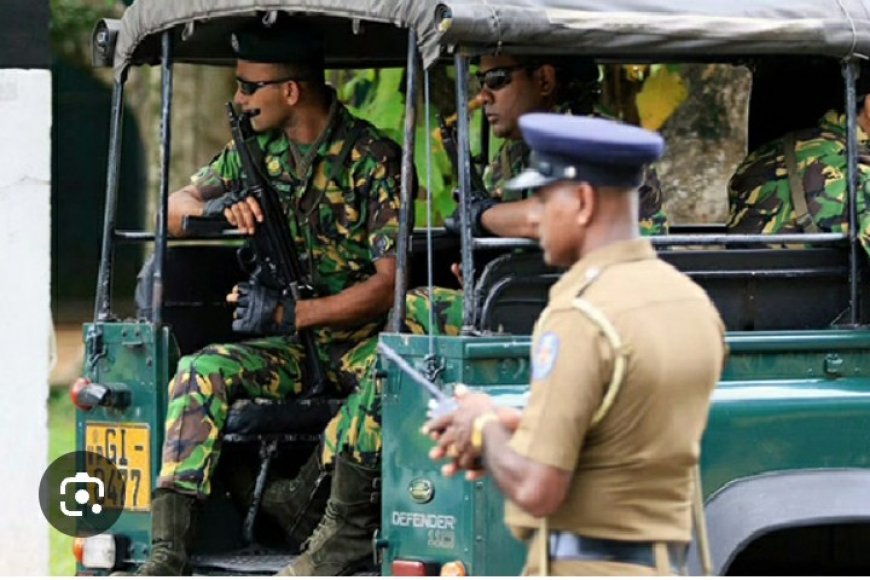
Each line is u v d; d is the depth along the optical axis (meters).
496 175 14.70
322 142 15.03
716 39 12.96
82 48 34.03
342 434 13.69
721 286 13.57
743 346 13.14
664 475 10.35
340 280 15.26
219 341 15.95
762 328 13.66
